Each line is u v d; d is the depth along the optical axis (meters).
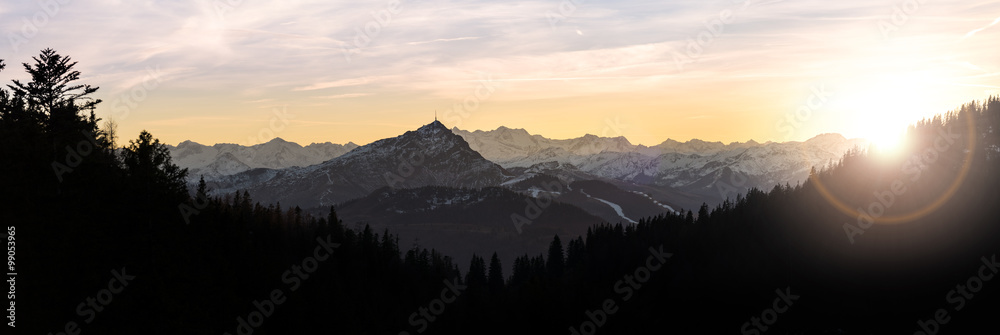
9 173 84.75
